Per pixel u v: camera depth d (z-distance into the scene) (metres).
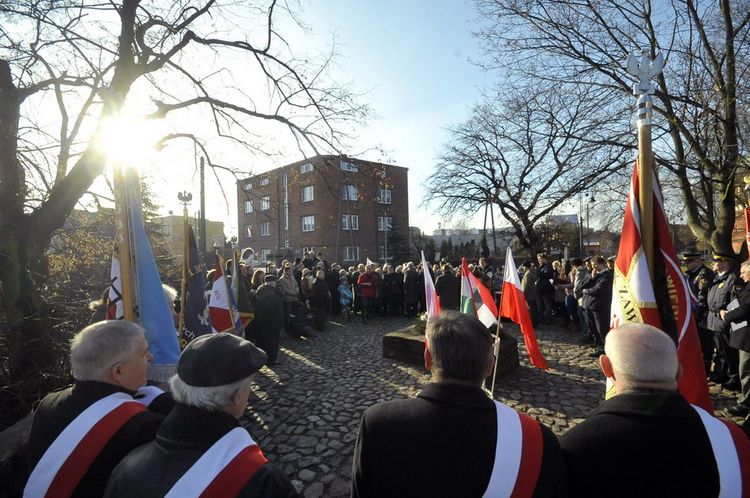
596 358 6.34
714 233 8.12
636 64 2.15
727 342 4.75
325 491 3.03
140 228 2.78
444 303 9.52
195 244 3.98
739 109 6.83
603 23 8.44
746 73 6.64
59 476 1.36
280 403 4.80
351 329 9.71
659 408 1.25
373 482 1.26
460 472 1.18
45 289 4.11
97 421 1.42
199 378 1.20
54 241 5.84
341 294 11.20
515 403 4.57
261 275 8.02
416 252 35.94
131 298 2.70
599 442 1.26
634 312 2.12
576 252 32.06
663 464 1.20
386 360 6.56
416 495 1.18
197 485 1.08
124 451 1.39
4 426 3.64
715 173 7.76
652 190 2.14
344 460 3.47
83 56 5.09
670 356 1.33
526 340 4.08
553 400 4.64
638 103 2.17
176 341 2.78
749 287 3.99
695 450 1.20
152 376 2.64
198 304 3.86
